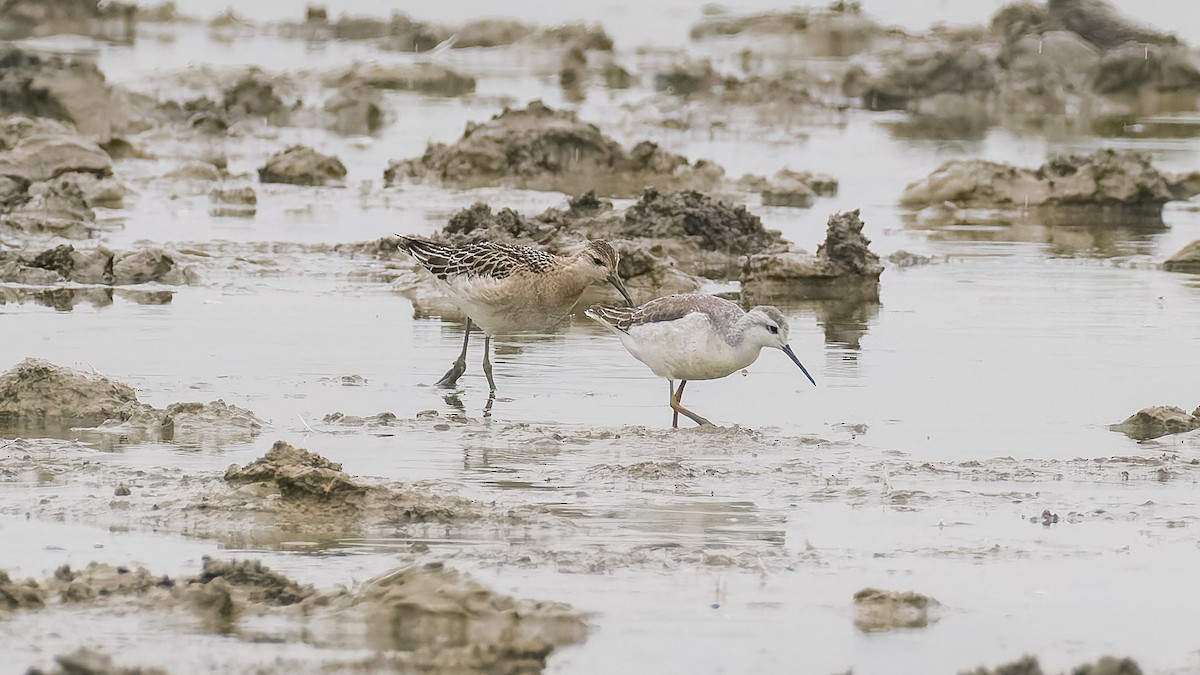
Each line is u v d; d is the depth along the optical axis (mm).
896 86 48906
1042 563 10820
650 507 11859
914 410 15203
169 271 21219
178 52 58875
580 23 60219
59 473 12352
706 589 10172
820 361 17375
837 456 13477
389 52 62594
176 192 29328
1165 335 18797
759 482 12586
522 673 8820
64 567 9945
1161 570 10703
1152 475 12945
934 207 29906
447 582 9594
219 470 12477
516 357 17469
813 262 21531
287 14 73000
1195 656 9289
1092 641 9508
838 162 36188
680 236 24297
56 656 8641
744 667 9008
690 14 71250
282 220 26672
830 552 10938
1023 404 15469
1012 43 52594
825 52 59812
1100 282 22500
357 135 39688
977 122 45062
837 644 9367
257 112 40750
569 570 10438
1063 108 48125
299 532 11133
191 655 8875
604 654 9133
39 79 36594
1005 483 12695
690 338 14336
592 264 16484
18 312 18938
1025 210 30156
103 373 15891
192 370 16219
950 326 19328
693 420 14633
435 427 14172
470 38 61500
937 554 10961
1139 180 30500
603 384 16234
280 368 16469
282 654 8906
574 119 33625
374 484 11664
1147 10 66062
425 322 19109
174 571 10211
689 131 41375
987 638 9508
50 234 23984
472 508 11570
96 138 33594
